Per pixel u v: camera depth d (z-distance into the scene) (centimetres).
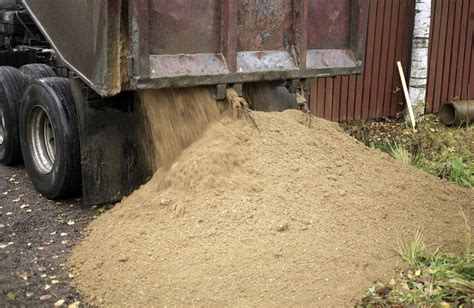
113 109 585
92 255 514
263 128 573
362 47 654
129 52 518
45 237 560
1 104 716
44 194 640
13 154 728
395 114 1056
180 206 520
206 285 461
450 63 1110
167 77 527
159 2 525
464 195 612
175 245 495
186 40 546
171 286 464
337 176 561
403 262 495
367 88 1018
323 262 479
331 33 639
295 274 468
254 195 522
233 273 467
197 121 570
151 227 518
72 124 596
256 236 493
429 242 523
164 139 575
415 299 458
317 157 571
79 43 558
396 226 530
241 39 579
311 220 511
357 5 644
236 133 559
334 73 636
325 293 456
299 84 625
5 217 599
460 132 978
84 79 553
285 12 605
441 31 1083
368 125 1000
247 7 578
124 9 512
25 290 480
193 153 546
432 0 1056
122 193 598
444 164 782
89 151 582
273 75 592
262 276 465
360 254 493
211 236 496
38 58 779
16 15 811
